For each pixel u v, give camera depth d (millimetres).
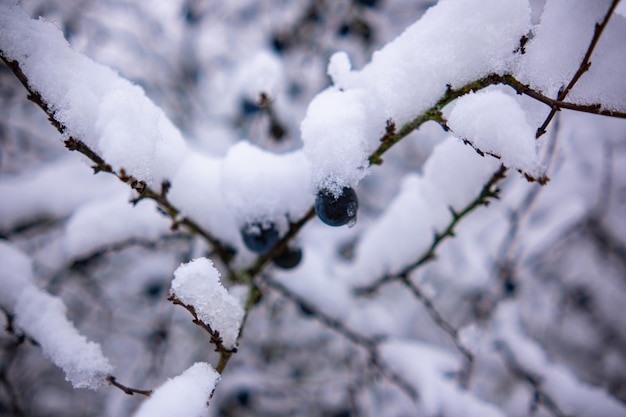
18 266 230
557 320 484
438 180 238
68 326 220
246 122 384
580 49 188
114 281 399
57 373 429
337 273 322
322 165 194
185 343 411
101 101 194
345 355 372
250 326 373
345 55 207
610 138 466
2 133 400
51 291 344
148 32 433
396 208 275
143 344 397
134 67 418
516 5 190
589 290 532
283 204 225
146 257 400
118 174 185
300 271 298
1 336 242
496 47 192
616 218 489
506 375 401
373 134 203
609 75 189
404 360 293
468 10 194
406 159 429
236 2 433
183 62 429
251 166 224
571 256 536
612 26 188
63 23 370
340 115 194
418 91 199
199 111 432
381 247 276
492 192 227
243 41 451
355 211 198
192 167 240
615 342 526
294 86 415
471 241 365
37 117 426
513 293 348
